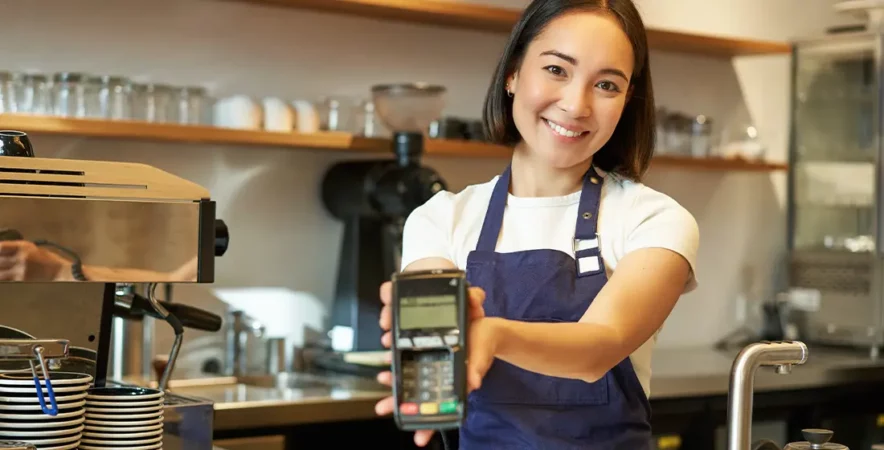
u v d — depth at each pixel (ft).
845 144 14.60
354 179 11.39
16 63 10.20
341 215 11.73
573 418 5.45
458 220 5.88
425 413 3.77
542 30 5.27
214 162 11.33
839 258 14.65
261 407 9.53
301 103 11.12
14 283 5.99
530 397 5.47
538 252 5.59
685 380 11.78
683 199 14.71
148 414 5.84
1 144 5.68
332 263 12.10
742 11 15.17
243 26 11.41
